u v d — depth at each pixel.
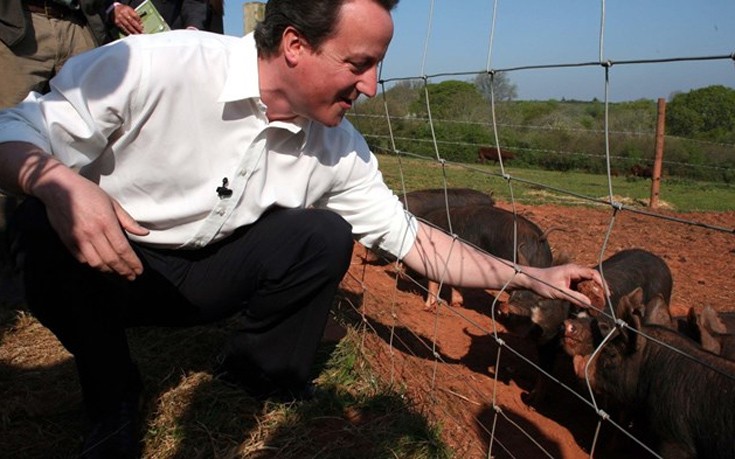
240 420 2.71
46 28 3.88
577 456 3.49
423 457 2.61
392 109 10.69
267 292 2.61
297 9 2.07
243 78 2.25
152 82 2.20
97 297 2.39
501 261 2.84
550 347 4.37
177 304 2.71
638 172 19.38
